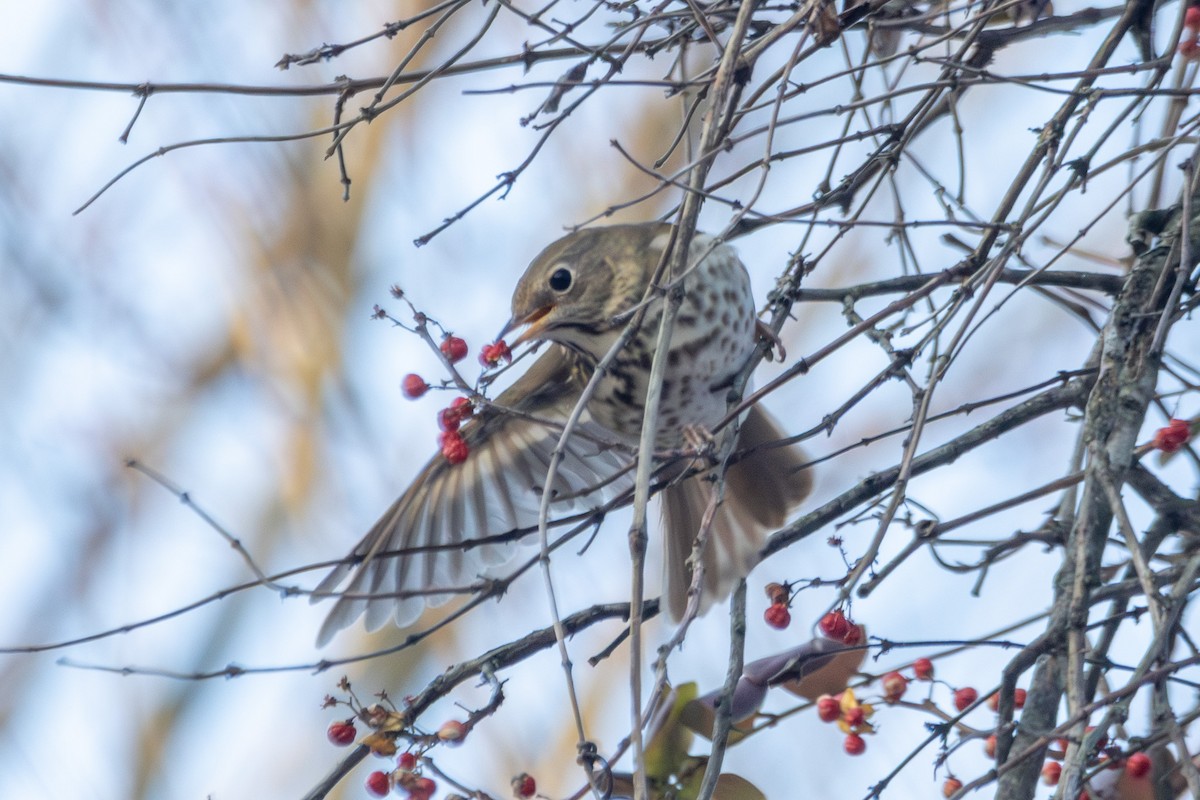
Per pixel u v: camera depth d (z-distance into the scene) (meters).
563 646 7.77
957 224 9.46
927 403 8.80
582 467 12.80
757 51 9.45
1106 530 8.66
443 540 12.55
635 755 7.15
